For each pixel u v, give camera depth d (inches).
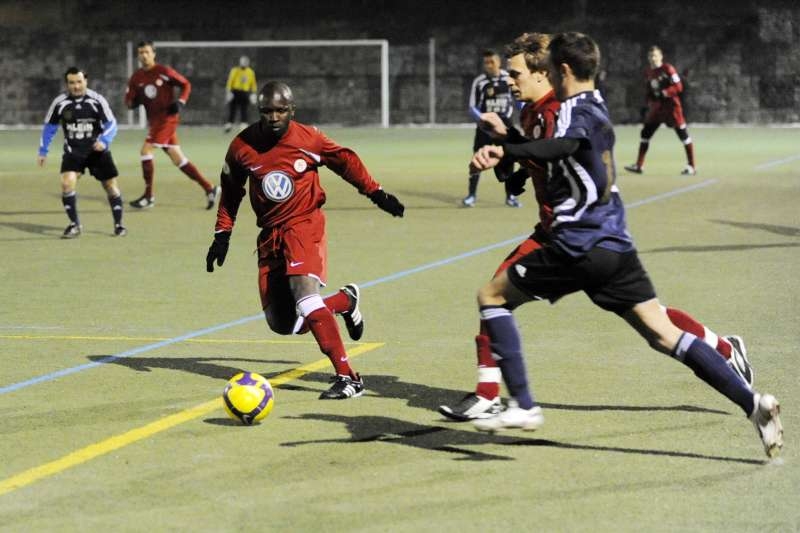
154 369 716.0
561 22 4067.4
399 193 1923.0
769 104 3971.5
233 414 580.1
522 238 1358.3
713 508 454.3
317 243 652.7
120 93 4259.4
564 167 506.9
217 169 2401.6
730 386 509.0
